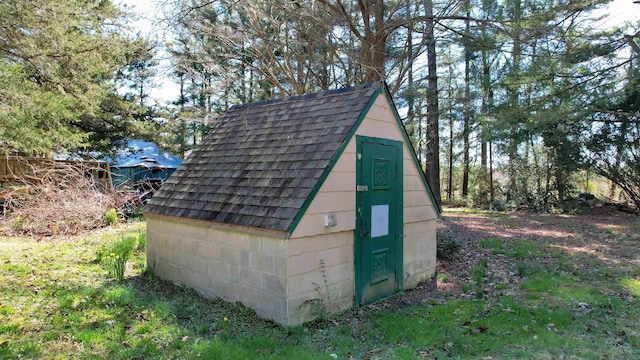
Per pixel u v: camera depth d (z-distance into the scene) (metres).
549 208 18.84
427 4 11.21
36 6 8.08
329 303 5.38
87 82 10.87
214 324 4.88
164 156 19.72
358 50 11.38
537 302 5.97
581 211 17.95
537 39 10.28
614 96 12.69
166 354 4.01
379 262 6.23
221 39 11.69
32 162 13.59
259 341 4.36
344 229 5.55
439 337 4.65
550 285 6.82
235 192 5.85
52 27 8.68
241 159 6.45
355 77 11.34
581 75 13.34
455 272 8.08
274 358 3.96
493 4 10.62
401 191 6.72
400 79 12.06
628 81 12.48
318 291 5.23
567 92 13.47
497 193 21.88
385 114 6.29
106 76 16.30
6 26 7.88
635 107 16.22
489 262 8.84
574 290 6.54
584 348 4.29
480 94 16.89
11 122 7.39
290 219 4.84
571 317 5.25
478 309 5.66
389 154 6.41
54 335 4.34
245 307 5.38
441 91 18.47
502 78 14.34
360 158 5.81
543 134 17.92
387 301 6.27
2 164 13.19
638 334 4.68
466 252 9.74
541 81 13.35
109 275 6.91
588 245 10.57
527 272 7.83
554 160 18.77
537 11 10.12
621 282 7.00
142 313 5.11
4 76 7.41
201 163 7.04
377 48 10.87
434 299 6.35
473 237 11.74
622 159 17.50
